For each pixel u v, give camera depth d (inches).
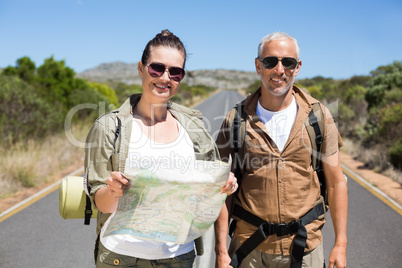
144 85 77.1
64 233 195.5
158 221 65.6
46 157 360.2
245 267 91.5
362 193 276.7
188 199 65.9
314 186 89.6
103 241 75.3
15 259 163.9
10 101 395.9
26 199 259.1
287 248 87.5
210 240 183.2
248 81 6318.9
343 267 87.0
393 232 196.7
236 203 93.4
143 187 64.0
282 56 86.4
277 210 87.0
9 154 325.1
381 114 481.1
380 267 156.6
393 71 724.0
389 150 367.9
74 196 82.0
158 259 74.5
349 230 200.8
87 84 625.6
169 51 75.3
